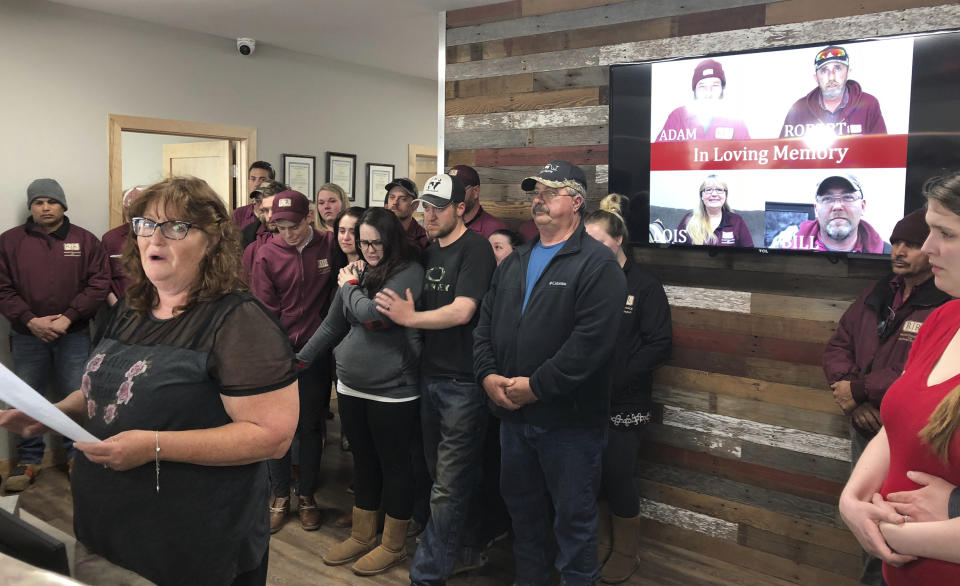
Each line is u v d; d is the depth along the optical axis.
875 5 2.49
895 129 2.39
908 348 2.15
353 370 2.64
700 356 2.92
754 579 2.76
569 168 2.24
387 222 2.64
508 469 2.34
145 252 1.32
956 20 2.35
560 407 2.16
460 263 2.60
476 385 2.54
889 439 1.25
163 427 1.31
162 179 1.39
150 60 4.34
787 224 2.63
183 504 1.31
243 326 1.33
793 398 2.71
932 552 1.09
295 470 3.60
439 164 3.75
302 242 3.26
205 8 3.99
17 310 3.57
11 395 1.00
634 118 2.96
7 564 0.74
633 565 2.76
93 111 4.11
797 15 2.65
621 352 2.67
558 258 2.21
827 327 2.62
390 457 2.70
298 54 5.20
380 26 4.34
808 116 2.56
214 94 4.70
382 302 2.51
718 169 2.77
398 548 2.75
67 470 3.69
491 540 2.85
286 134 5.19
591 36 3.18
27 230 3.66
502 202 3.53
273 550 2.91
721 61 2.73
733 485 2.87
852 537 2.60
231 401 1.32
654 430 3.06
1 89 3.73
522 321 2.23
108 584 0.95
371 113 5.83
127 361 1.35
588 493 2.21
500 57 3.49
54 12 3.90
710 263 2.88
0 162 3.74
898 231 2.18
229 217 1.41
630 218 3.01
